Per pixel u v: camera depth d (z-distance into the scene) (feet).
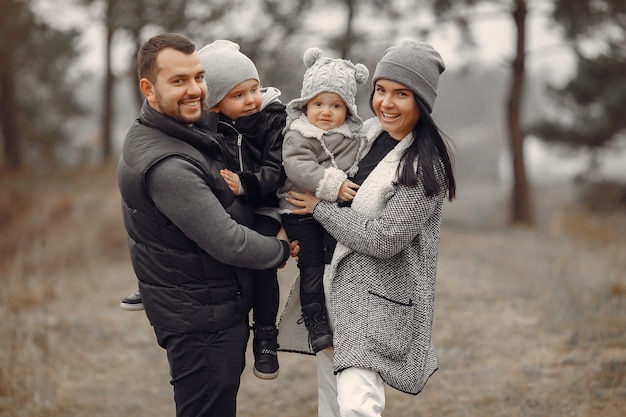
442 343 21.33
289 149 10.64
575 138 71.41
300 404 17.93
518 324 22.41
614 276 28.71
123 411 17.79
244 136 10.92
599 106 70.69
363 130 11.04
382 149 10.82
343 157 10.76
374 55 62.69
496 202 103.71
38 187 52.60
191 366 10.44
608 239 43.19
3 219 41.52
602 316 22.31
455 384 18.08
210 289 10.32
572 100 71.46
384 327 10.32
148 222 10.20
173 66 9.78
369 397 10.12
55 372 19.92
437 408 16.79
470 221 84.74
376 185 10.43
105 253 39.19
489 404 16.62
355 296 10.50
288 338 11.60
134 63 69.56
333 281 10.66
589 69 69.36
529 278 29.63
